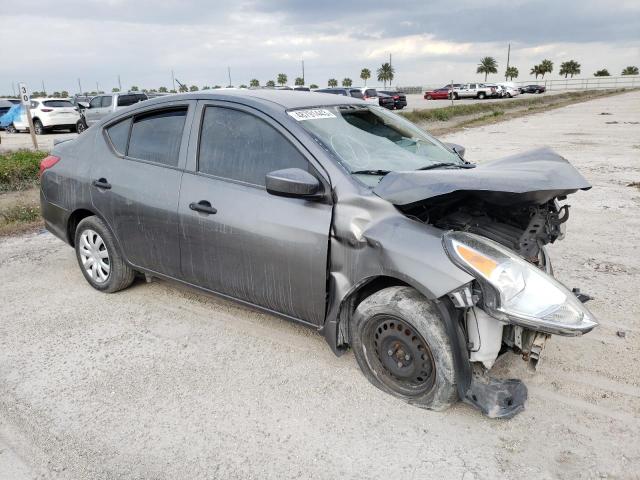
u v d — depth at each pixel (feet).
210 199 11.78
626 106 108.27
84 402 10.35
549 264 11.67
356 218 9.88
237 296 12.05
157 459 8.79
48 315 14.21
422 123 81.56
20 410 10.14
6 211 26.30
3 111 94.22
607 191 28.25
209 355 12.02
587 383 10.59
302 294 10.71
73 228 15.98
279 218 10.69
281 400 10.28
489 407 9.10
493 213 11.55
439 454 8.73
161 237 12.92
